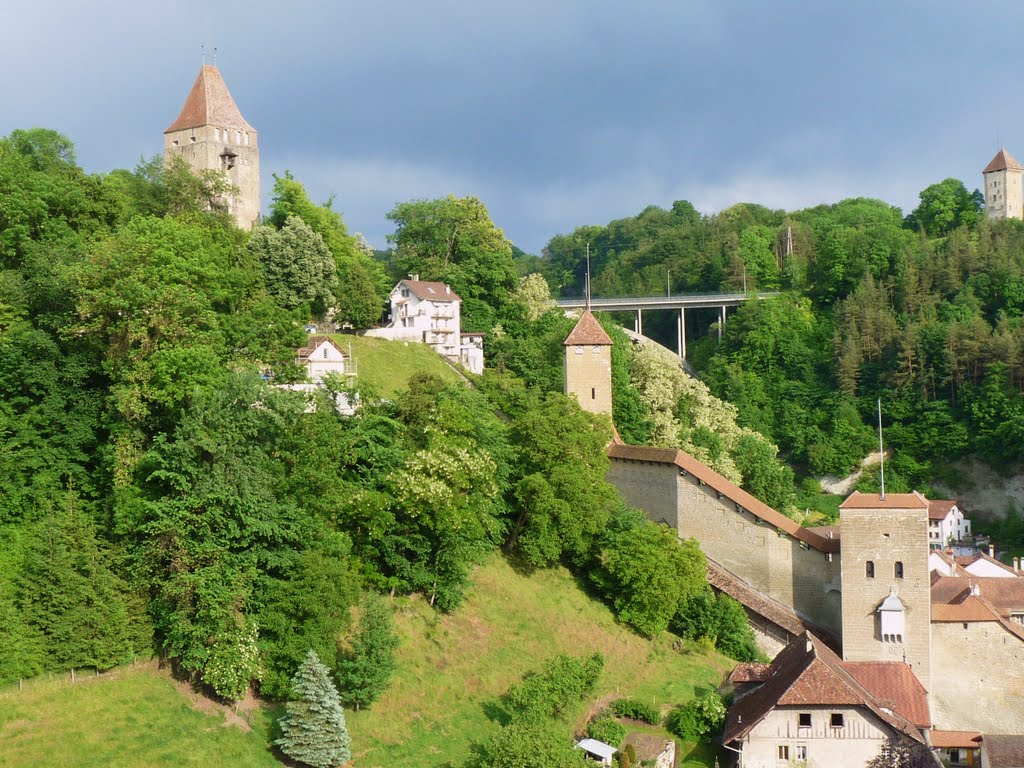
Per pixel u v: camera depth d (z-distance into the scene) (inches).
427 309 5073.8
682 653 3221.0
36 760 1916.8
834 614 3533.5
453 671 2645.2
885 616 3275.1
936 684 3314.5
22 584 2151.8
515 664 2778.1
